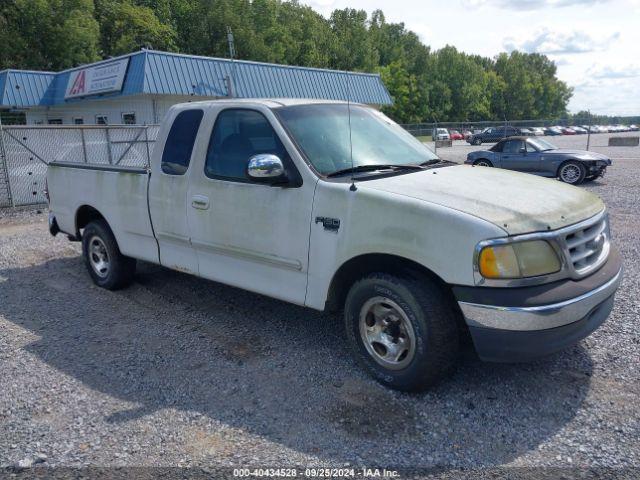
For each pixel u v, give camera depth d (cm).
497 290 321
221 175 452
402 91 7275
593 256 370
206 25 5588
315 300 401
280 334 472
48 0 4234
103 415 352
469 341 387
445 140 3381
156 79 2302
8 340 477
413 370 351
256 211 425
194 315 523
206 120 471
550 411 342
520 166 1552
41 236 938
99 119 2691
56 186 658
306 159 402
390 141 468
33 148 1295
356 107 496
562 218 346
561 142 3719
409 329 350
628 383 371
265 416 345
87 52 4456
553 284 331
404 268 359
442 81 8556
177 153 493
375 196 361
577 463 292
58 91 2844
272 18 5881
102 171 576
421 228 339
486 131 3788
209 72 2475
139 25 4969
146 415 350
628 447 304
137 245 552
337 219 377
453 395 363
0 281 662
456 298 328
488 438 316
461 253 324
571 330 329
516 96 10300
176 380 396
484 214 331
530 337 318
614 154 2509
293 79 2770
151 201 517
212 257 477
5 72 2777
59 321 520
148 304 558
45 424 344
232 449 312
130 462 303
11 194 1263
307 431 328
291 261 409
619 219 945
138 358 434
